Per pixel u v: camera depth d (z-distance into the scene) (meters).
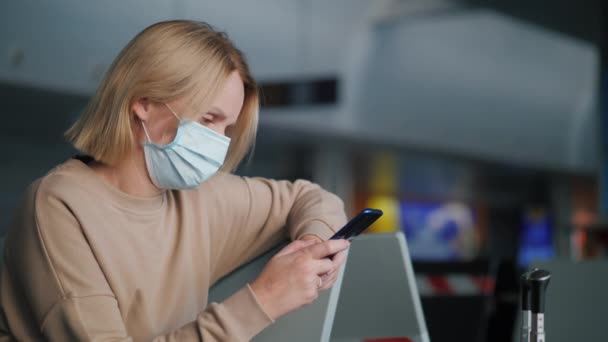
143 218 1.31
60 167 1.30
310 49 8.73
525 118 12.41
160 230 1.34
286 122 8.70
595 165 13.77
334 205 1.51
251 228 1.51
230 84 1.29
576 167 13.59
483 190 16.19
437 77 10.84
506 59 11.90
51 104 7.30
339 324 1.54
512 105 12.16
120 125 1.27
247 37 7.99
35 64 6.45
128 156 1.30
